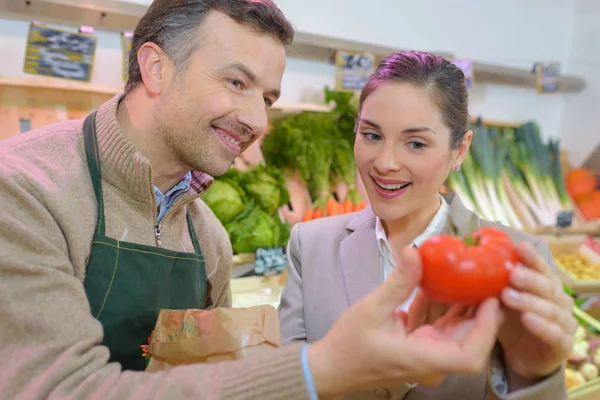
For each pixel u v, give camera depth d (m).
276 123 2.79
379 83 1.10
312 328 1.25
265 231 2.38
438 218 1.25
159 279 1.10
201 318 0.90
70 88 2.07
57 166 1.00
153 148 1.10
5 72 2.24
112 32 2.44
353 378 0.67
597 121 3.71
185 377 0.71
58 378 0.72
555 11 3.82
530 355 0.80
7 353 0.76
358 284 1.23
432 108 1.07
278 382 0.67
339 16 3.09
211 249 1.37
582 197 3.57
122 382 0.72
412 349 0.63
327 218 1.43
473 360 0.62
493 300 0.69
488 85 3.71
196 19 1.00
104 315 1.01
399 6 3.27
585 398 1.87
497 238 0.76
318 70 3.07
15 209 0.86
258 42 1.02
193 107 1.02
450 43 3.51
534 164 3.41
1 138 2.02
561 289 0.71
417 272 0.65
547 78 3.59
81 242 0.96
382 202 1.17
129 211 1.08
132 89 1.10
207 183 1.21
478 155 3.22
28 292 0.79
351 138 2.84
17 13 2.18
